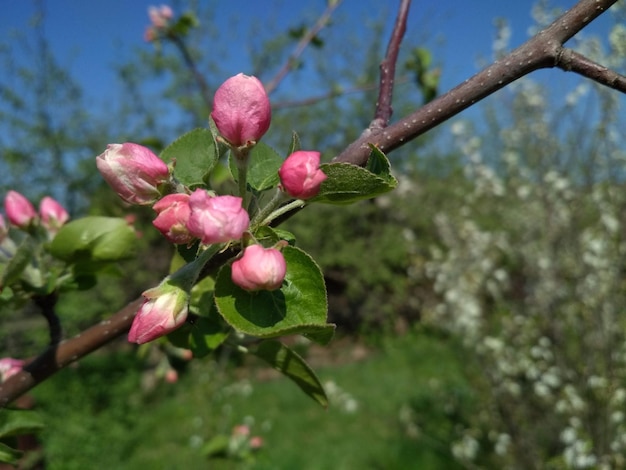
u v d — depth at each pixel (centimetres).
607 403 49
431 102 13
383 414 91
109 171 12
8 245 18
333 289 152
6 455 15
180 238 11
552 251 64
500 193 80
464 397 83
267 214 12
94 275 17
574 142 63
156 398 103
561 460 51
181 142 14
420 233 136
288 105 43
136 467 81
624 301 56
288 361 15
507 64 13
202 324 15
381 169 12
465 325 70
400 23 16
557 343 60
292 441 84
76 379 95
